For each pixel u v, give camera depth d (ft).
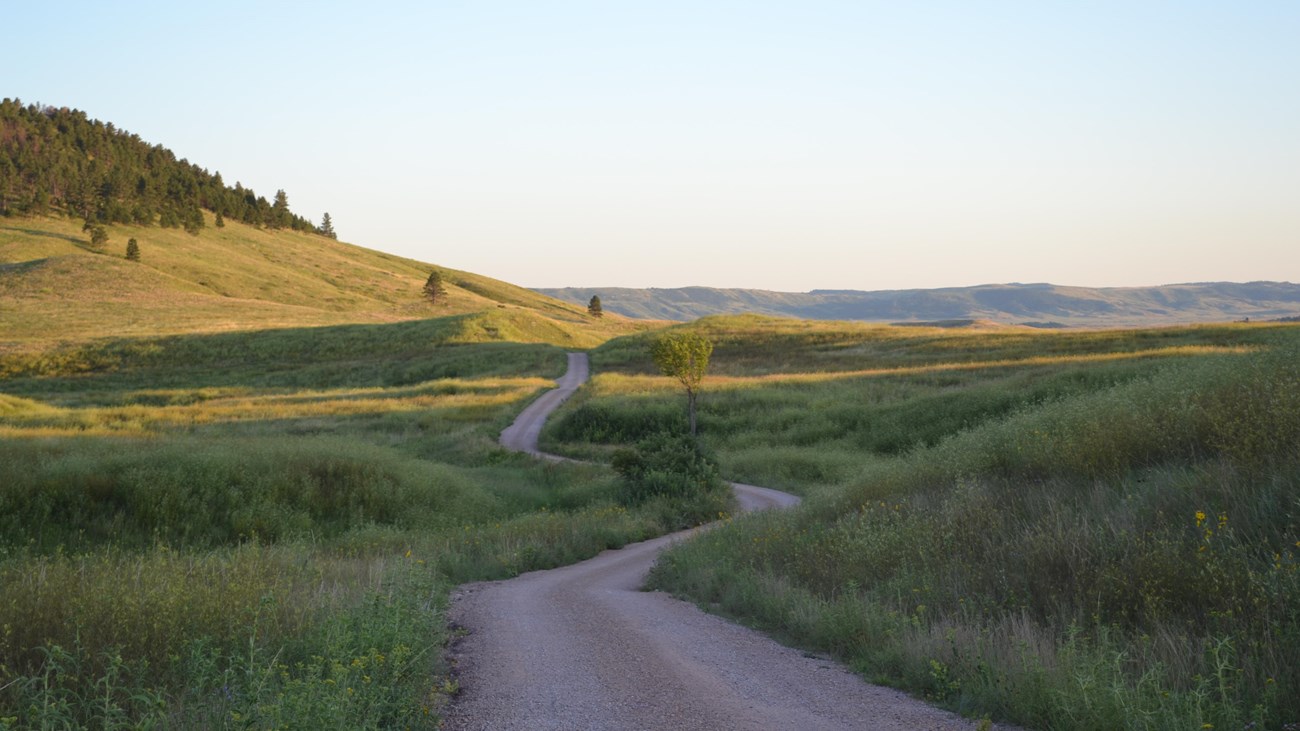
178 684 18.13
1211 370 41.29
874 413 152.56
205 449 75.87
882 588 29.40
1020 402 132.26
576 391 228.84
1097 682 16.85
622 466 95.09
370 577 34.76
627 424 161.68
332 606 24.82
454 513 76.69
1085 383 135.33
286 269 648.79
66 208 645.10
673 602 35.24
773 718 17.99
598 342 453.58
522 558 51.55
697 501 86.53
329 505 71.51
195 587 23.68
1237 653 18.15
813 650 25.20
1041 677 17.83
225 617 22.00
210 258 614.34
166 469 65.46
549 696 19.89
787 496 100.27
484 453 134.31
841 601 27.61
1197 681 17.07
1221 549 22.99
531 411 200.03
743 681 21.33
